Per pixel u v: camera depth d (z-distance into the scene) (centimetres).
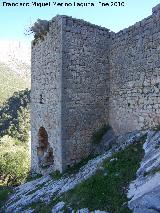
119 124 1460
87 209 805
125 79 1416
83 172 1196
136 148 1065
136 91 1323
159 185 693
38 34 1666
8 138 6644
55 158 1485
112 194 824
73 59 1441
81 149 1462
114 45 1527
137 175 861
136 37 1331
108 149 1395
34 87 1816
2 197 1483
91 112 1505
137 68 1318
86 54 1489
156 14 1198
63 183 1208
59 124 1427
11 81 17012
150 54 1230
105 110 1560
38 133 1752
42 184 1393
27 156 4228
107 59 1571
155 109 1193
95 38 1525
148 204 658
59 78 1426
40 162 1750
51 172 1534
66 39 1418
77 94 1456
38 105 1742
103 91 1554
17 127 7825
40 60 1703
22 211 1117
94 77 1519
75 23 1451
